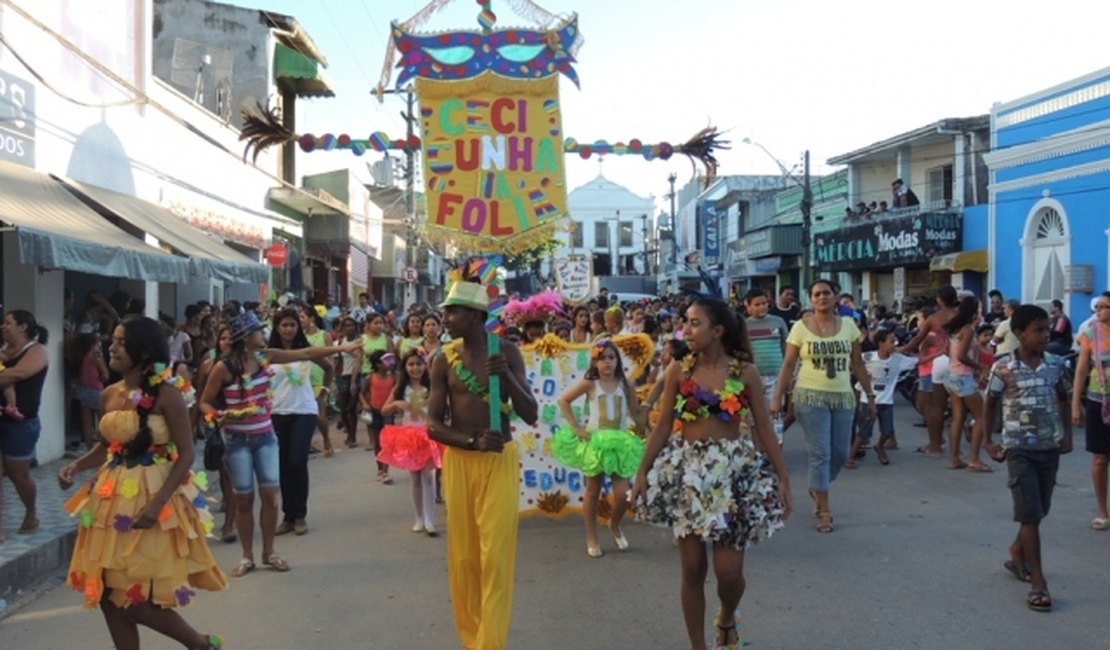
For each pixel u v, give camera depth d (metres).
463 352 5.13
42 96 11.93
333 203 23.00
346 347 7.55
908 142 28.38
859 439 11.07
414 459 8.03
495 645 4.84
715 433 4.95
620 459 7.13
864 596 6.16
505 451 5.05
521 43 6.84
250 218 21.92
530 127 6.82
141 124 15.24
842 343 8.04
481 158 6.78
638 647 5.33
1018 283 23.16
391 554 7.50
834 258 31.95
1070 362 14.98
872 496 9.32
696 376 4.96
